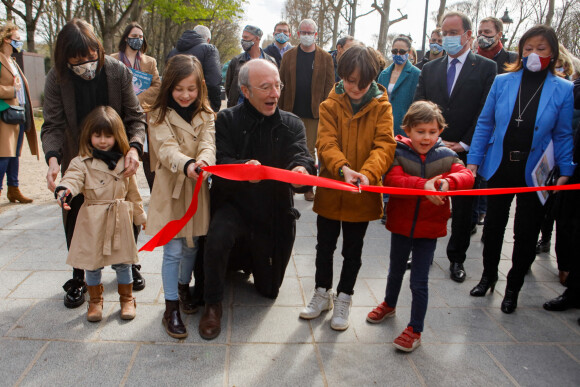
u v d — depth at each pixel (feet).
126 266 9.22
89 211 8.86
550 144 9.78
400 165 9.00
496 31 14.69
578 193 10.24
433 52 19.88
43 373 7.57
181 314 9.59
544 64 9.47
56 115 9.25
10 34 15.71
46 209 16.48
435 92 12.96
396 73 16.71
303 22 18.03
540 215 9.93
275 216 9.30
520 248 10.12
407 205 8.55
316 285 9.80
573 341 9.23
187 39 16.93
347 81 8.40
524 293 11.32
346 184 7.72
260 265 9.72
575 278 10.18
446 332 9.37
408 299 10.67
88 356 8.05
